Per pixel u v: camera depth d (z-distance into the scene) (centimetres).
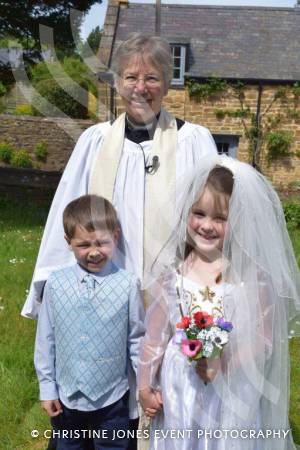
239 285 229
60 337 256
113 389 255
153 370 245
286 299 239
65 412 261
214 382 230
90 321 250
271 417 235
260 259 228
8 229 915
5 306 522
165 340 246
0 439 329
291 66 1620
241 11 1778
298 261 582
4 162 1148
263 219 229
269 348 230
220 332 223
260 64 1619
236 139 1623
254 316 227
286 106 1598
